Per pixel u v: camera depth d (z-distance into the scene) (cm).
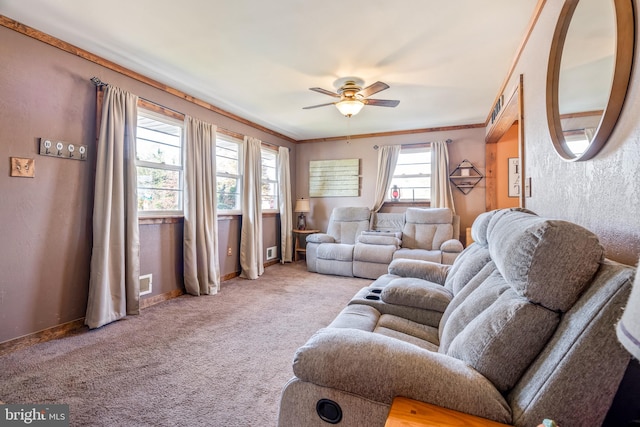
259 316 284
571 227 77
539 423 70
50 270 235
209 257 362
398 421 73
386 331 159
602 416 66
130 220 279
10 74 212
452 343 109
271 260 531
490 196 475
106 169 259
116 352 212
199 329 253
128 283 280
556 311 79
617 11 95
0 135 208
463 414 76
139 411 152
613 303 65
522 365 82
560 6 156
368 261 434
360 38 234
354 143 565
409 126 501
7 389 169
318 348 93
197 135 355
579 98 129
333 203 583
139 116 309
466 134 491
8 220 212
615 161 100
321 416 89
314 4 195
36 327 227
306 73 295
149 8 200
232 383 177
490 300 116
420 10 201
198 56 263
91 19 212
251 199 443
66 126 243
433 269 239
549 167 167
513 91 258
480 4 194
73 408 154
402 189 538
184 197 343
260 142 470
